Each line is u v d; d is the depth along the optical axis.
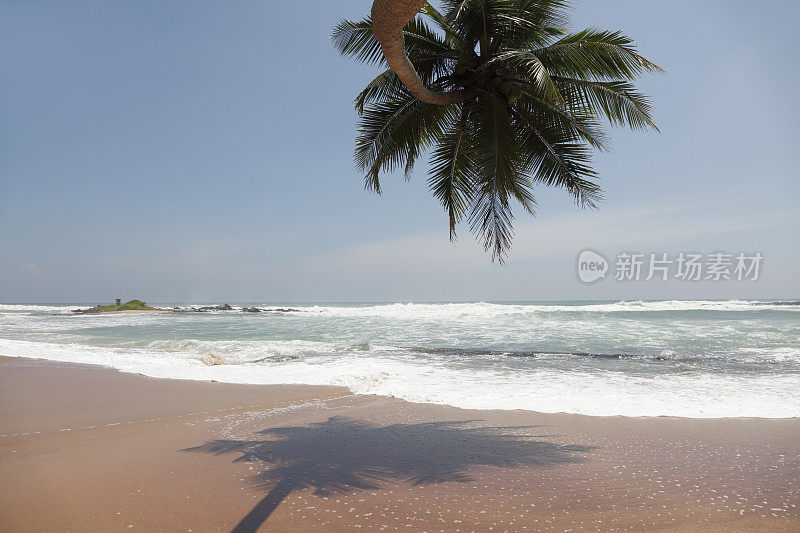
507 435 4.00
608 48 8.09
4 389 6.26
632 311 27.75
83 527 2.25
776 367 8.39
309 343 12.95
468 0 8.03
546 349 11.79
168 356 9.70
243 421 4.53
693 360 9.48
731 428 4.24
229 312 40.34
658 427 4.29
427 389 6.23
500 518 2.37
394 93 9.14
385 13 2.52
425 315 27.42
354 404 5.33
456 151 9.47
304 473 3.02
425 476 2.98
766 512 2.43
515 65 7.56
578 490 2.75
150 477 2.95
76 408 5.09
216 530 2.22
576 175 8.92
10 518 2.35
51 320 28.20
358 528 2.24
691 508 2.49
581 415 4.77
